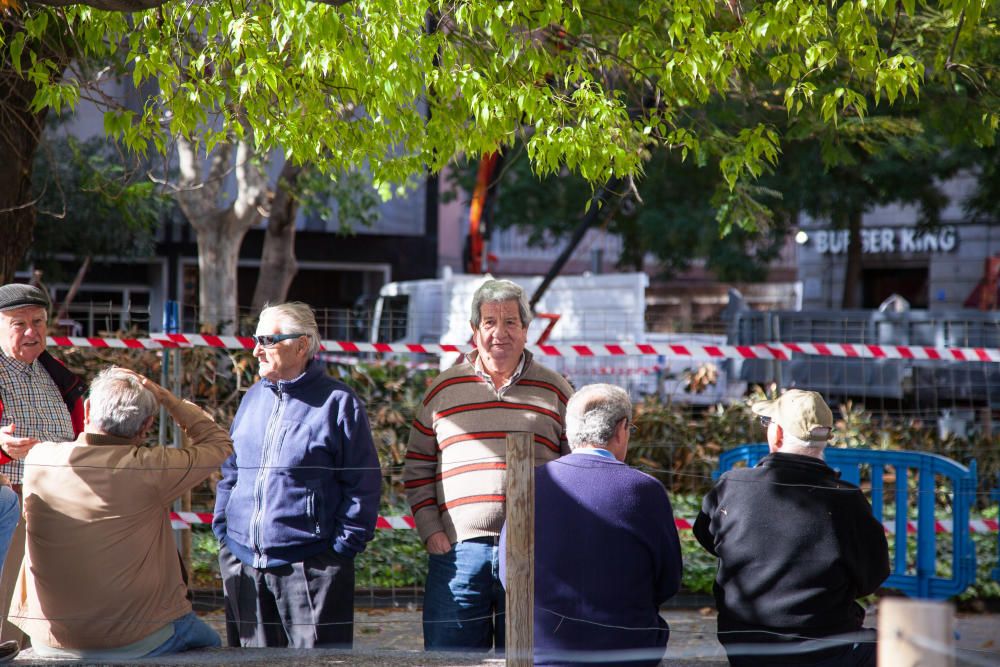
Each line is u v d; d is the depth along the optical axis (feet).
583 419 20.53
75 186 83.56
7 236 34.96
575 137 30.40
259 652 22.16
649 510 20.01
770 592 20.08
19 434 23.91
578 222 129.70
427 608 23.95
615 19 34.94
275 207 71.05
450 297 85.61
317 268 137.28
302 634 22.98
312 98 31.32
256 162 48.32
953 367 64.90
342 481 23.20
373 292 139.13
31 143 35.27
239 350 45.55
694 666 22.16
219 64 30.32
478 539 23.40
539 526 20.03
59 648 21.40
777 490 20.44
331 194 76.48
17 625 21.77
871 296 170.40
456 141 33.71
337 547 22.95
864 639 19.79
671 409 52.90
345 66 27.89
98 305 50.72
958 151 107.14
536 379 24.27
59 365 25.27
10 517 21.04
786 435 21.04
